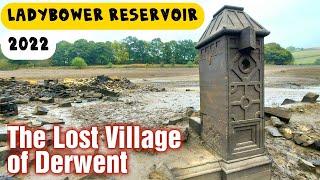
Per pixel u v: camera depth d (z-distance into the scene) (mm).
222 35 4410
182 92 20672
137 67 67875
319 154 6387
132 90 21797
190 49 83438
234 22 4484
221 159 4699
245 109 4613
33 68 56688
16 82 20250
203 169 4512
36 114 8547
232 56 4414
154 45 80875
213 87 4957
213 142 5082
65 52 71250
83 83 21328
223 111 4543
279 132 7316
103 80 24938
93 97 15195
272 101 14266
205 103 5445
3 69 52500
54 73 46969
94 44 75500
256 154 4789
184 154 5062
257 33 4504
